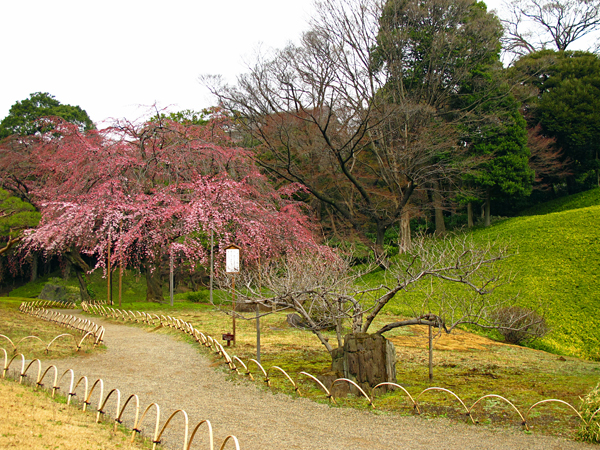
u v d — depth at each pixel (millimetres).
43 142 23797
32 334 13031
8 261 32750
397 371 11156
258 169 23766
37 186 25047
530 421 7324
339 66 25297
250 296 11531
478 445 6395
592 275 19406
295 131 26953
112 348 12367
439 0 25500
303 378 9703
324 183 29562
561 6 39281
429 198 33844
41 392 7594
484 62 28922
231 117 25688
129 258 19641
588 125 31531
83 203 19250
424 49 26766
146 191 20734
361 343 8906
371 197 30938
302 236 21109
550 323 17109
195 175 20125
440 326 9602
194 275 30734
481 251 11445
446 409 7902
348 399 8367
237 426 6949
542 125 32844
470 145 30297
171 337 14086
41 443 5137
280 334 15305
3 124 35906
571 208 30797
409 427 7070
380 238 28375
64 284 30484
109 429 6172
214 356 11523
